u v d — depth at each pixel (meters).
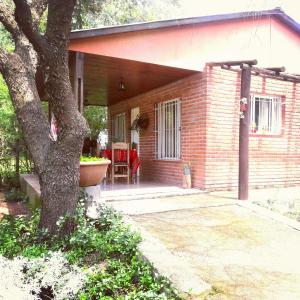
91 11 11.09
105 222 3.92
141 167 10.00
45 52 3.38
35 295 2.45
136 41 6.14
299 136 8.39
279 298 2.51
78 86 5.67
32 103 4.03
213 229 4.21
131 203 5.66
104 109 15.20
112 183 8.06
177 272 2.80
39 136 3.96
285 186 8.13
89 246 3.48
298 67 8.48
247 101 6.01
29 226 4.08
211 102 6.96
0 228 4.05
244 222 4.54
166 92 8.49
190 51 6.79
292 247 3.61
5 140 10.13
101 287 2.71
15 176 10.41
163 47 6.45
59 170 3.77
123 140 11.70
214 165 7.00
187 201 5.87
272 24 7.96
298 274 2.94
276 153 8.00
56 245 3.51
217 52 7.12
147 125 9.57
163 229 4.17
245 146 5.98
